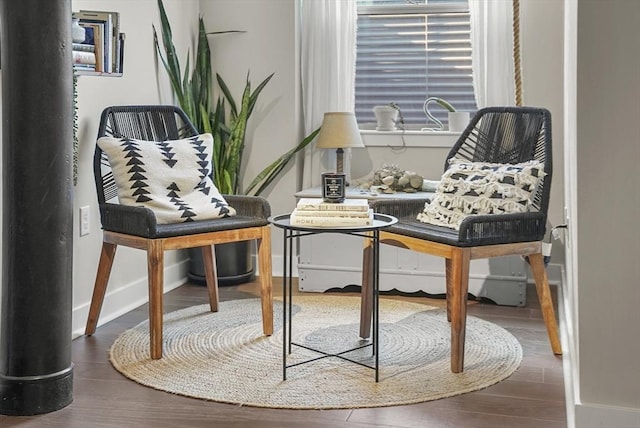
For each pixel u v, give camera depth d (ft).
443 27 14.71
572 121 8.64
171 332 10.58
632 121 6.83
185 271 14.25
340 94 14.42
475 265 12.42
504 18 13.51
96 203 11.21
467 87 14.74
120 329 10.87
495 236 9.12
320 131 13.84
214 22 14.69
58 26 7.57
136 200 10.22
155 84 13.07
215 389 8.33
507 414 7.70
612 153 6.89
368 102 15.16
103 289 10.39
